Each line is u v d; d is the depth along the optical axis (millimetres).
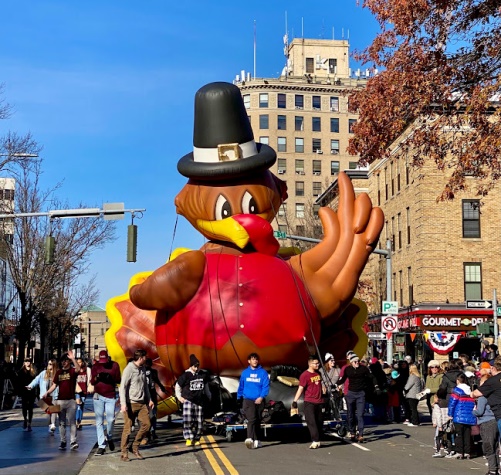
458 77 17594
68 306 56625
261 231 16547
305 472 11984
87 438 17719
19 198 42438
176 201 17891
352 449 15125
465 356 16078
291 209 100000
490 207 39219
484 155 17109
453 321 38531
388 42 17625
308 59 106750
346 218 17516
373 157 18547
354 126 18484
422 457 14125
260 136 100625
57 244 42500
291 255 19406
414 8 16672
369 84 17984
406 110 18078
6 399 29984
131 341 18719
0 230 40562
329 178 101062
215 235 17219
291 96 101625
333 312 17188
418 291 39750
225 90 17031
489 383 11555
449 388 14727
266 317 16125
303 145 101438
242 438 16906
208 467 12570
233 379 16578
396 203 44438
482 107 16453
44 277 42625
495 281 39031
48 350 63312
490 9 16828
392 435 17938
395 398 21781
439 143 17562
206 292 16438
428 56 17188
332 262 17203
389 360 28438
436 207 39125
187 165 17188
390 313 28750
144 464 13031
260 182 17328
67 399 15359
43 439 17484
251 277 16391
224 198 17078
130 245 24031
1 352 50188
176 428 20188
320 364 16625
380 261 48000
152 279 16516
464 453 14039
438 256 38938
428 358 40406
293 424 15883
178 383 15305
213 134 16922
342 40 107562
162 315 17219
